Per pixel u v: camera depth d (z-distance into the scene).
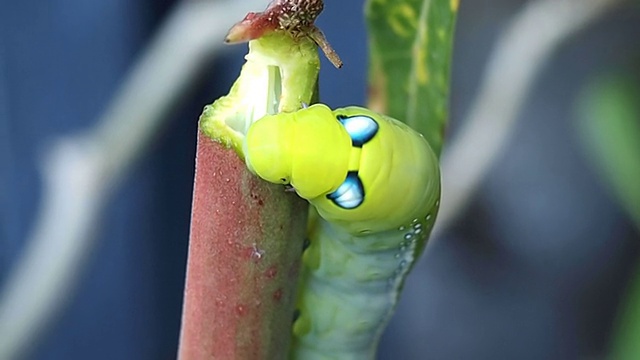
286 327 0.26
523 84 0.33
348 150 0.26
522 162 0.48
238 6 0.32
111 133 0.33
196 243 0.26
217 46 0.32
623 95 0.36
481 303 0.50
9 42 0.39
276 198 0.25
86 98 0.40
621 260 0.49
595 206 0.48
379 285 0.29
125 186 0.42
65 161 0.32
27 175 0.41
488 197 0.49
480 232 0.49
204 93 0.40
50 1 0.39
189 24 0.32
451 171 0.33
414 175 0.27
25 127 0.40
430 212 0.28
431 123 0.27
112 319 0.45
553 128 0.48
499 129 0.33
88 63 0.39
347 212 0.27
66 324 0.45
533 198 0.49
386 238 0.28
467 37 0.45
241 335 0.26
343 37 0.41
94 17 0.39
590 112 0.36
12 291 0.33
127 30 0.39
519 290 0.49
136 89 0.32
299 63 0.25
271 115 0.25
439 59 0.27
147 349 0.46
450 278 0.49
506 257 0.49
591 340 0.50
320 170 0.26
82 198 0.32
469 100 0.45
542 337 0.50
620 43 0.46
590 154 0.48
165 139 0.41
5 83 0.40
